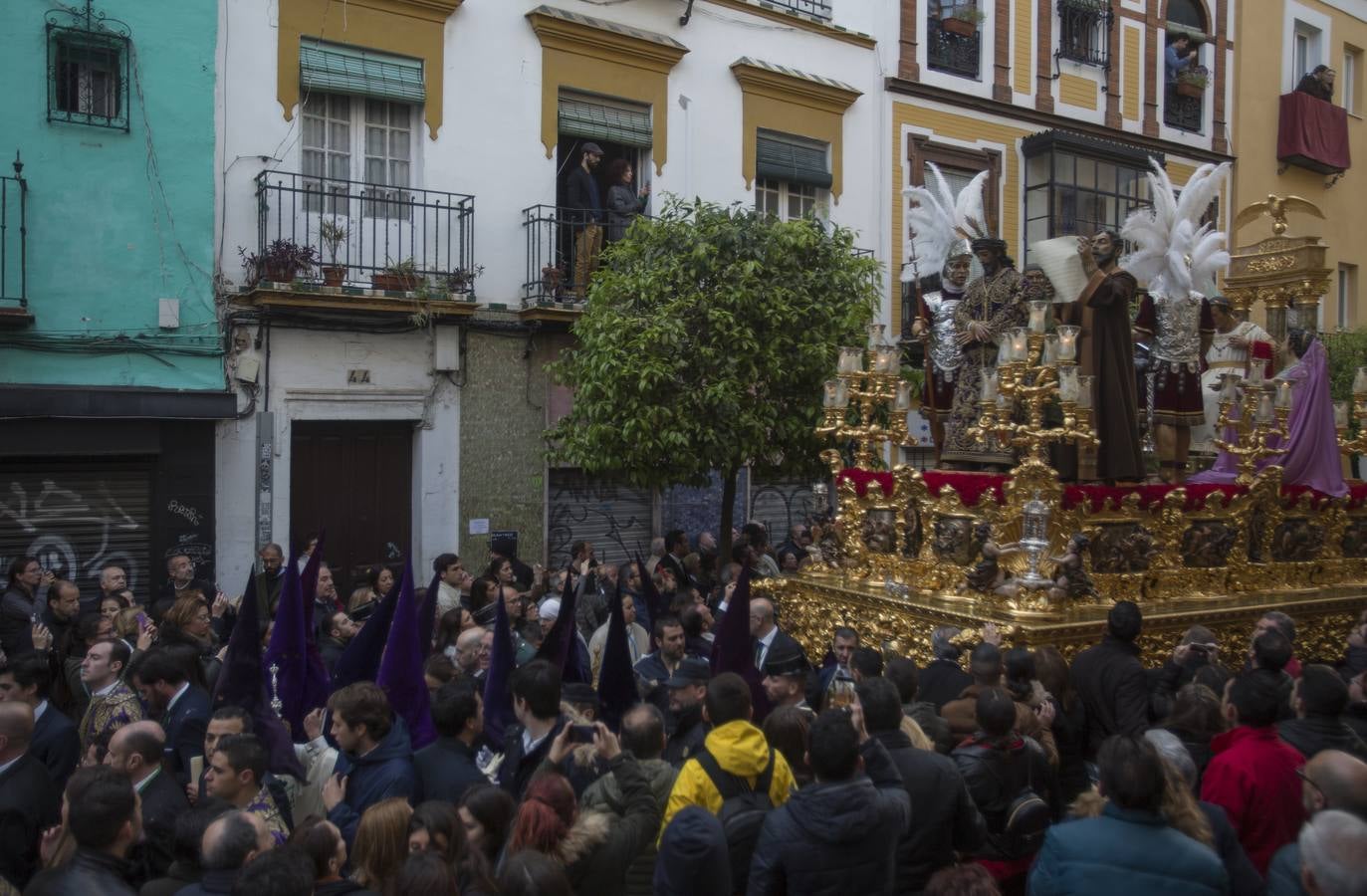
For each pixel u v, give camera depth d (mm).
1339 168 22141
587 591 9344
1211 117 20625
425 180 12484
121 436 10383
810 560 8914
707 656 6797
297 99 11625
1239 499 8266
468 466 12734
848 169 16250
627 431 10070
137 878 4141
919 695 6035
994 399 7359
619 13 14016
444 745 4578
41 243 10148
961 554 7445
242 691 4855
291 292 11000
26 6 10094
